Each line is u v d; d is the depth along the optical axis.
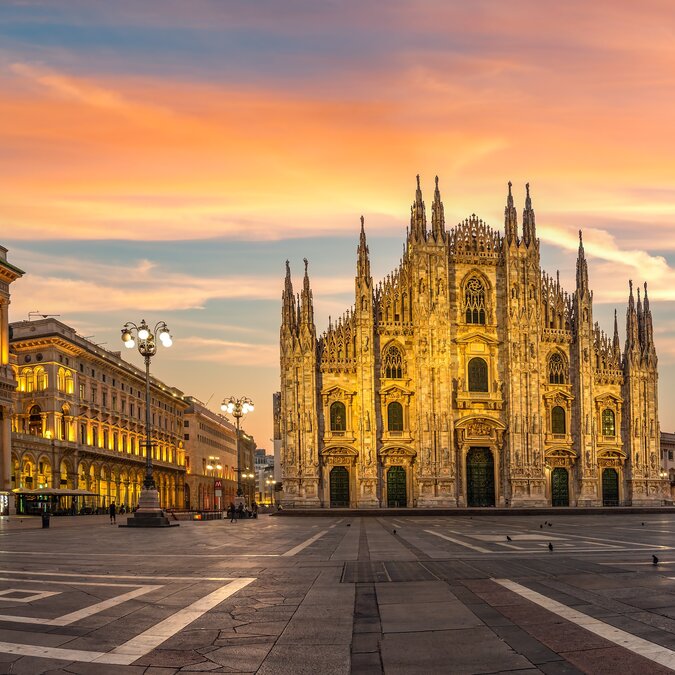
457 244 102.88
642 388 105.06
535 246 102.50
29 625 13.20
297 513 88.62
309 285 99.06
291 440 96.25
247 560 25.34
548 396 101.62
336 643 11.77
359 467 96.06
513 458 98.25
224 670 10.30
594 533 42.22
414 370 99.06
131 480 133.88
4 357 93.00
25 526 60.72
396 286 101.44
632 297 106.31
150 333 55.69
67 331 111.69
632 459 103.38
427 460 96.50
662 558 24.19
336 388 97.75
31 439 98.94
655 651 10.80
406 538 38.97
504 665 10.35
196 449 179.25
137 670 10.29
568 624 12.77
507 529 49.62
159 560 25.48
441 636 12.14
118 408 130.38
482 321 102.31
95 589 17.70
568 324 104.56
